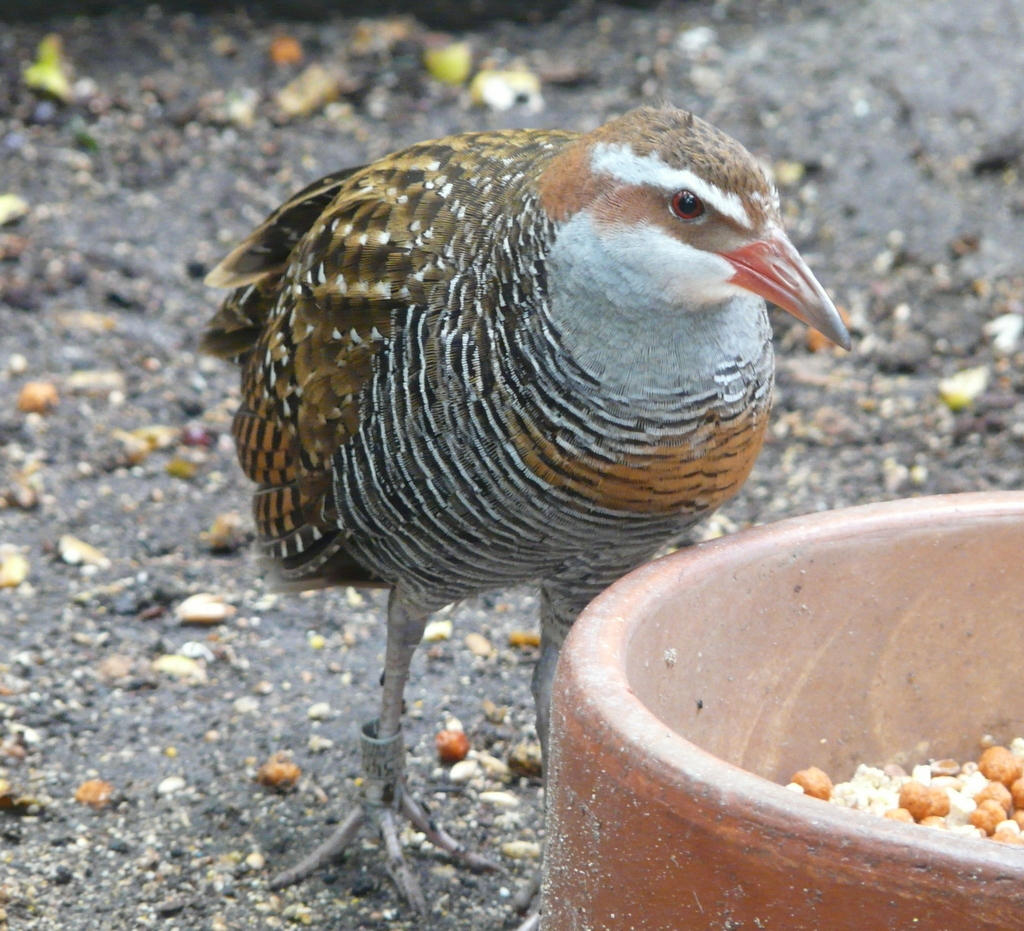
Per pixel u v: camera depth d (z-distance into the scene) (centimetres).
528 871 744
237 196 1367
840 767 609
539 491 605
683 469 601
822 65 1520
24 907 701
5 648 893
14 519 1017
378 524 653
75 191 1358
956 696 618
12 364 1164
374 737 727
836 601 588
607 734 450
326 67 1530
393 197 654
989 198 1375
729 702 570
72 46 1540
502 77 1504
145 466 1086
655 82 1519
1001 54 1508
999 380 1185
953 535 593
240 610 949
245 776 808
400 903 719
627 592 525
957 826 578
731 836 421
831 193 1381
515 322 595
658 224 574
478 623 956
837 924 413
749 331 602
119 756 817
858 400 1177
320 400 657
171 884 724
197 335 1223
